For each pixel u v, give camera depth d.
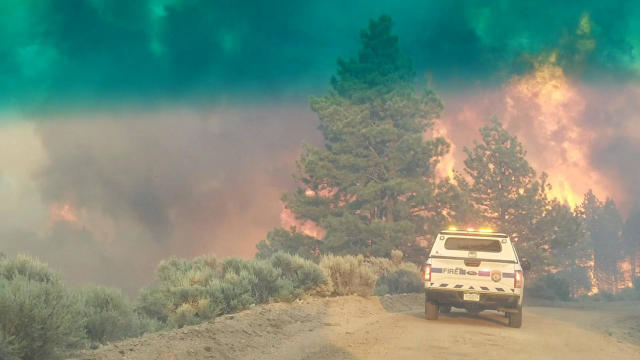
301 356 9.62
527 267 16.09
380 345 10.81
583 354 11.03
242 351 9.82
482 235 15.71
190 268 16.89
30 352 7.09
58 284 8.43
